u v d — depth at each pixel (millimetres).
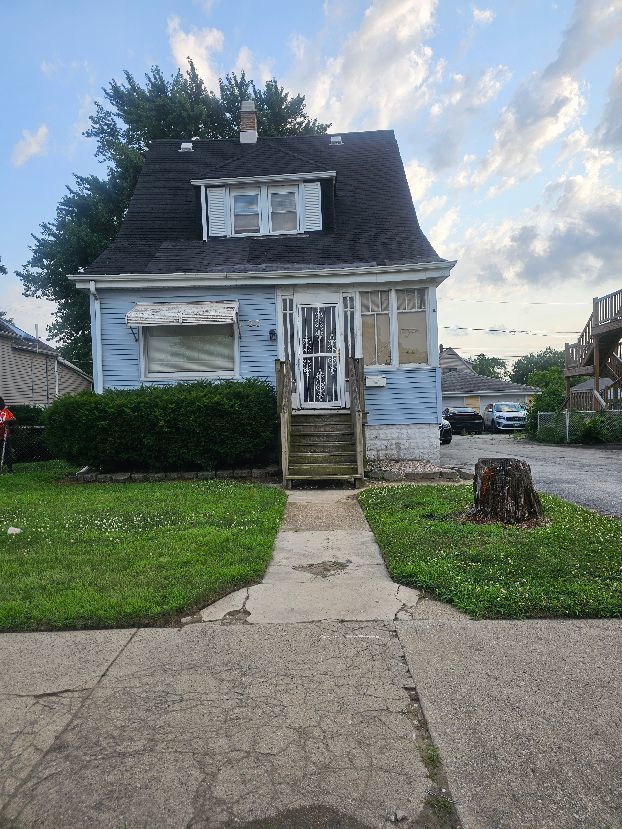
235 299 12641
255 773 2484
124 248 13773
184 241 14094
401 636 3865
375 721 2867
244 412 11000
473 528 6430
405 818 2223
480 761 2547
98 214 24203
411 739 2717
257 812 2262
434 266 12016
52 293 25922
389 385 12609
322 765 2533
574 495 9344
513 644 3721
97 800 2348
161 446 11023
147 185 16172
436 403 12555
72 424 10977
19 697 3164
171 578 4922
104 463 11383
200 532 6496
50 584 4816
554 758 2561
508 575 4887
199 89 26391
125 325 12602
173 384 12688
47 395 27453
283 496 9000
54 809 2307
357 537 6523
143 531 6637
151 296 12602
